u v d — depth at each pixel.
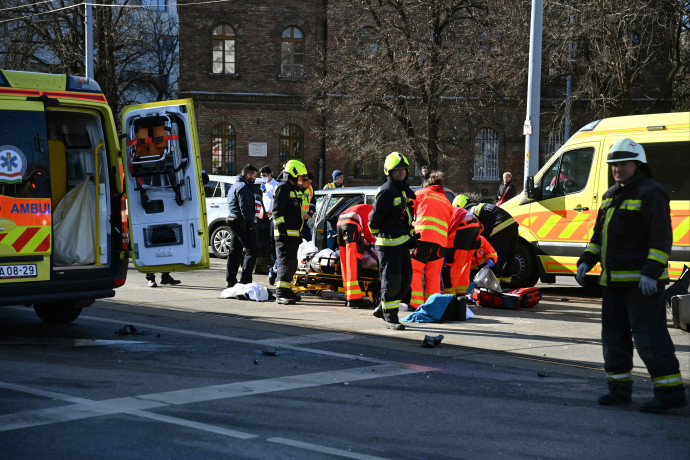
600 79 25.30
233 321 9.29
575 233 12.71
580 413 5.61
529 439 4.94
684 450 4.80
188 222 9.84
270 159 33.56
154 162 9.71
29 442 4.61
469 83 27.34
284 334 8.48
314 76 32.31
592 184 12.53
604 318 5.96
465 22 28.50
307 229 15.42
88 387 5.95
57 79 8.34
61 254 8.93
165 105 9.75
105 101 8.68
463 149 29.39
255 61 33.47
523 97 30.47
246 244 12.05
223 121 33.31
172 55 42.66
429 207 10.05
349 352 7.59
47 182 8.04
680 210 11.42
